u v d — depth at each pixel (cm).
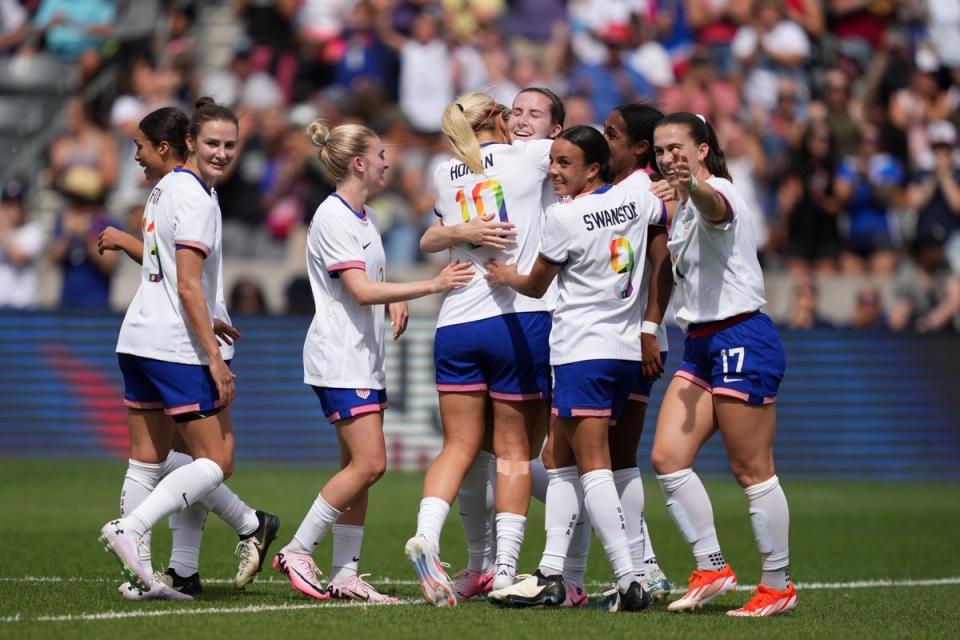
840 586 2595
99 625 1878
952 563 2961
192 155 2242
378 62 6047
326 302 2250
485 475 2325
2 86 6094
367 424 2228
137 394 2252
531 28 6575
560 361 2142
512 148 2270
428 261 5575
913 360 5159
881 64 6494
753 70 6347
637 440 2261
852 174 5872
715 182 2092
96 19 6212
